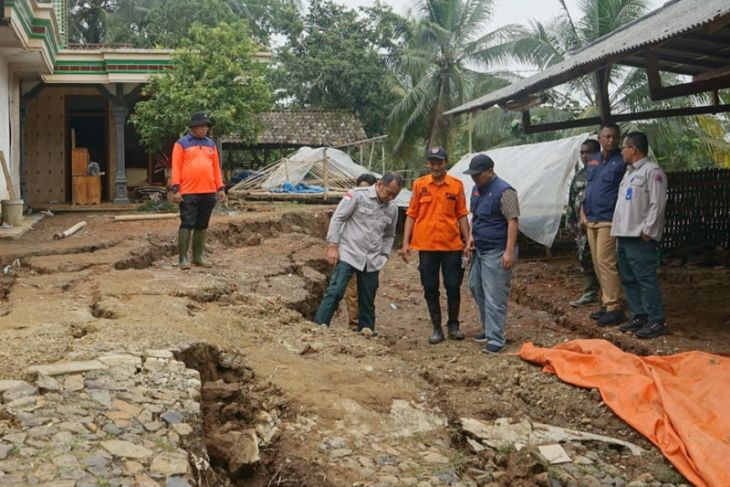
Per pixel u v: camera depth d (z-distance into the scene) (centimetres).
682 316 826
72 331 557
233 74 1934
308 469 419
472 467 448
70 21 3322
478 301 787
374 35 3322
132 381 438
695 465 456
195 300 765
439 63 3069
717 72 884
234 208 1855
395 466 432
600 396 561
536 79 1059
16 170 1797
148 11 3297
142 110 1947
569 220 964
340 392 518
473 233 752
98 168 2014
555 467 453
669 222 1237
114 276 847
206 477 375
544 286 1087
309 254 1200
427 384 573
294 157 2378
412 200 814
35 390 408
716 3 810
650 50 814
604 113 1159
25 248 1033
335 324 965
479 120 2738
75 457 340
